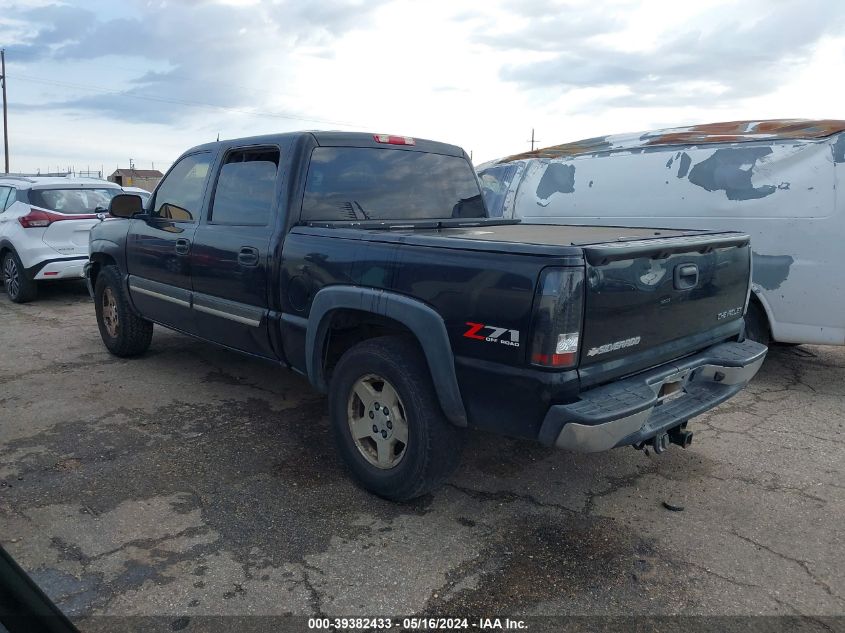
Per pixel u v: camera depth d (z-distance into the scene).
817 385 5.62
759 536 3.28
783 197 5.34
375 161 4.43
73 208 9.17
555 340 2.75
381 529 3.30
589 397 2.90
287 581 2.87
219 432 4.49
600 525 3.37
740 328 3.96
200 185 4.89
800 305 5.31
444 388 3.12
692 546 3.18
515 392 2.89
